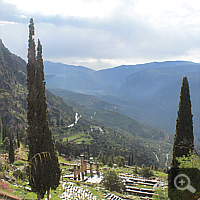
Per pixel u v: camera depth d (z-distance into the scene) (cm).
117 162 7506
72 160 8475
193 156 1498
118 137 17425
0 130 921
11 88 14612
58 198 2527
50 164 1738
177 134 2241
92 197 2978
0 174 1031
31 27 1759
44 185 1709
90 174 5038
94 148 12244
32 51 1750
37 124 1725
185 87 2272
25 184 2592
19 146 7838
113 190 3850
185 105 2245
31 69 1742
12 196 1386
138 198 3453
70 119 18888
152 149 16175
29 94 1741
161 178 4766
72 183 3806
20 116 13225
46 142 1738
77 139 13800
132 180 4725
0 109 11688
